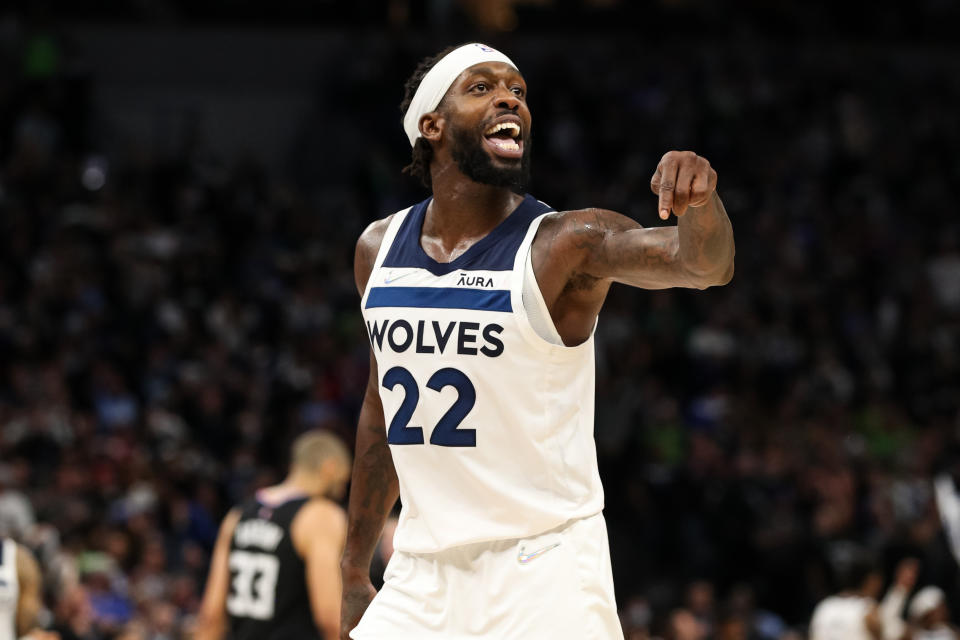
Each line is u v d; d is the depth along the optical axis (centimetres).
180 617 1673
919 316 2988
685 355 2698
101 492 1891
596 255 548
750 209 3294
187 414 2200
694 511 2303
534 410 558
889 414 2684
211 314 2511
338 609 1016
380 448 640
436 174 590
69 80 3084
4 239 2525
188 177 2973
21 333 2256
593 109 3472
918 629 1692
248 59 3534
